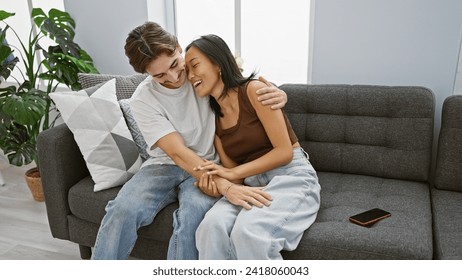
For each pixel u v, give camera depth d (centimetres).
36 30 315
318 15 214
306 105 201
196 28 271
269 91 154
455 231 146
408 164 185
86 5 269
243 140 160
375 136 190
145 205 159
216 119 168
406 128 184
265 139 159
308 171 161
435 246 144
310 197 153
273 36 248
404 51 204
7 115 241
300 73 248
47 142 182
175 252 147
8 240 214
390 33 204
